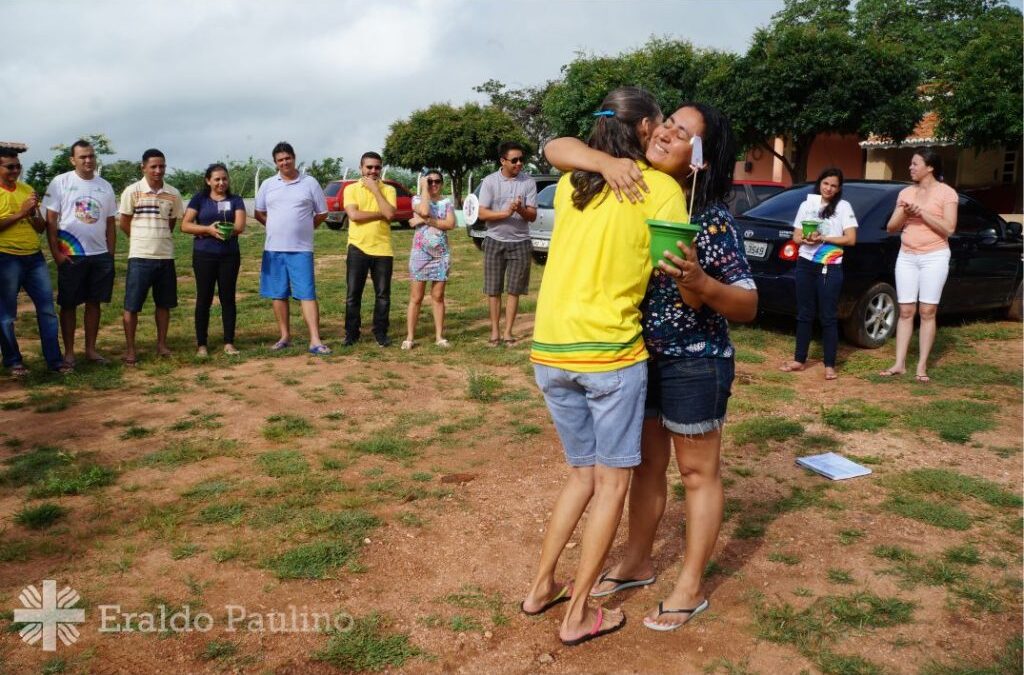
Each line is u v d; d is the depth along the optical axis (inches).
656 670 107.4
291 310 379.9
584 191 103.6
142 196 263.4
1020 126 785.6
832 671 107.1
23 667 103.2
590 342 102.7
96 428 199.2
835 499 163.6
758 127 805.2
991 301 349.1
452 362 273.3
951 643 114.7
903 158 1021.8
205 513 147.1
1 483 162.6
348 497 157.4
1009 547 145.0
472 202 286.4
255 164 1330.0
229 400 224.7
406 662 107.3
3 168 242.4
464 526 147.1
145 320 352.5
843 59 760.3
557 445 191.6
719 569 133.9
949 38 1343.5
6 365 251.0
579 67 919.0
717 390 110.2
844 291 287.3
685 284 98.3
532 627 116.3
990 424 213.2
